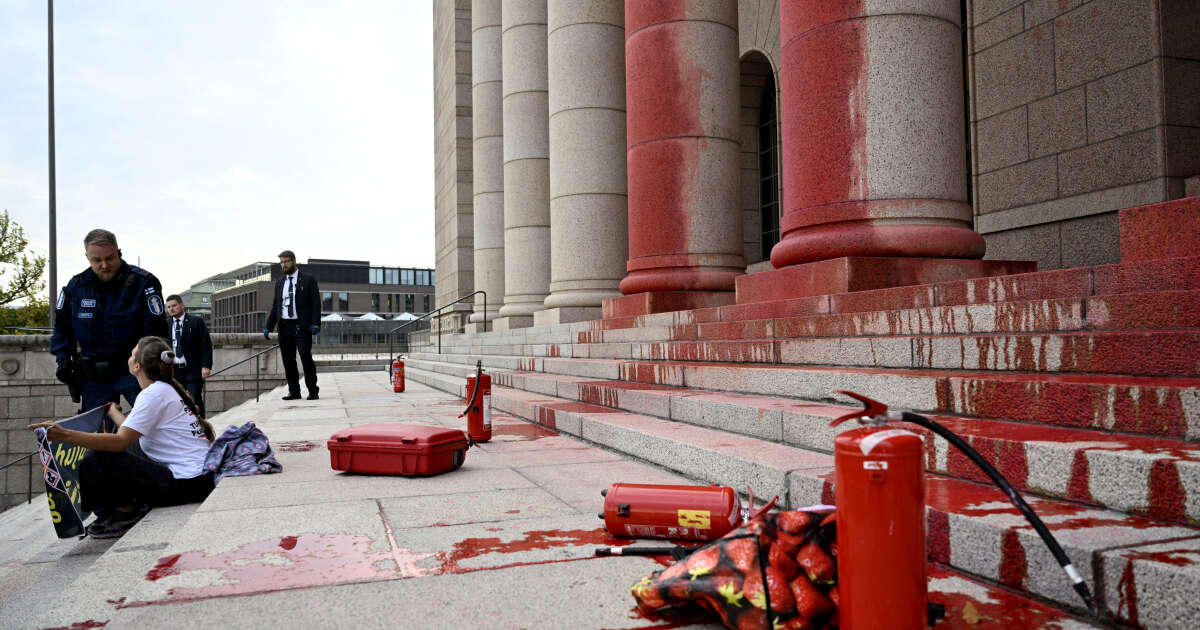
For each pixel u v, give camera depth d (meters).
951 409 4.34
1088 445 3.18
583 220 14.40
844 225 7.07
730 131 10.90
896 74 6.93
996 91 10.27
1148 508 2.85
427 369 21.14
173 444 5.54
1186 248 4.27
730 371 6.73
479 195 23.58
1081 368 4.03
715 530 3.58
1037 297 4.97
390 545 3.74
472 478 5.47
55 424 5.03
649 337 9.94
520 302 18.45
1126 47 8.63
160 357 5.54
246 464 5.67
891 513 2.16
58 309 6.11
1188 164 8.34
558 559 3.47
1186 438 3.12
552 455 6.43
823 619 2.45
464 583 3.15
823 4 7.18
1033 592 2.72
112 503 5.22
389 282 105.62
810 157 7.27
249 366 24.33
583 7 14.59
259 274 109.00
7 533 7.80
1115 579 2.44
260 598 2.99
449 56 31.06
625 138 14.70
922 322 5.46
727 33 10.97
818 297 6.95
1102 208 8.89
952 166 7.08
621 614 2.78
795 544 2.53
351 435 5.61
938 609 2.38
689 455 5.18
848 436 2.27
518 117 18.70
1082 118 9.12
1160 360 3.61
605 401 8.12
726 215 10.82
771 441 5.21
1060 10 9.38
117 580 3.38
